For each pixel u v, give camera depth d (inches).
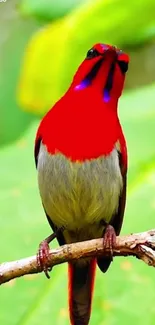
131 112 59.0
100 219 57.6
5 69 63.6
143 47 60.2
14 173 58.1
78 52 60.1
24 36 64.9
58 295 57.0
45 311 56.9
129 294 57.1
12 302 56.9
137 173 58.1
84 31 60.1
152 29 60.0
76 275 57.1
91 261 57.1
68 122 56.8
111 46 57.2
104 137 56.9
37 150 57.4
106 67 57.1
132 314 56.9
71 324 56.8
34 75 60.2
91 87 57.0
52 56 60.2
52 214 57.6
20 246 57.4
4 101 63.0
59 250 55.9
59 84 60.2
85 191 57.1
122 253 55.8
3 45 64.4
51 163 57.0
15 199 57.8
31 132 58.6
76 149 56.8
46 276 55.9
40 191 57.3
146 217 57.7
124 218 57.7
